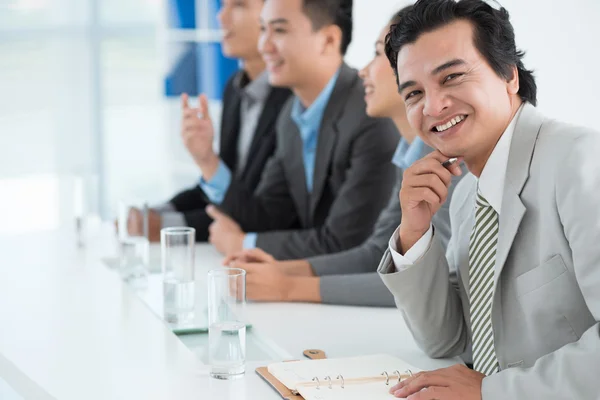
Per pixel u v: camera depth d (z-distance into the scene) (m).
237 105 4.22
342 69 3.36
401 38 1.78
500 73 1.75
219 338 1.83
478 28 1.72
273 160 3.71
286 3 3.29
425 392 1.64
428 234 1.97
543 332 1.70
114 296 2.54
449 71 1.72
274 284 2.59
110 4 6.04
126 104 6.12
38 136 5.99
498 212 1.79
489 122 1.75
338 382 1.75
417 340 2.07
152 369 1.89
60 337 2.13
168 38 6.11
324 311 2.48
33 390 1.79
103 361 1.94
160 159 6.21
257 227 3.57
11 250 3.24
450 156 1.84
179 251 2.28
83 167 6.08
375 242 2.80
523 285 1.72
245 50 4.10
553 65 3.49
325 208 3.33
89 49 6.02
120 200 2.76
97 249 3.25
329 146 3.27
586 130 1.68
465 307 2.03
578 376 1.52
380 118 3.14
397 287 1.97
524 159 1.74
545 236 1.68
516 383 1.59
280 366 1.86
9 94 5.90
